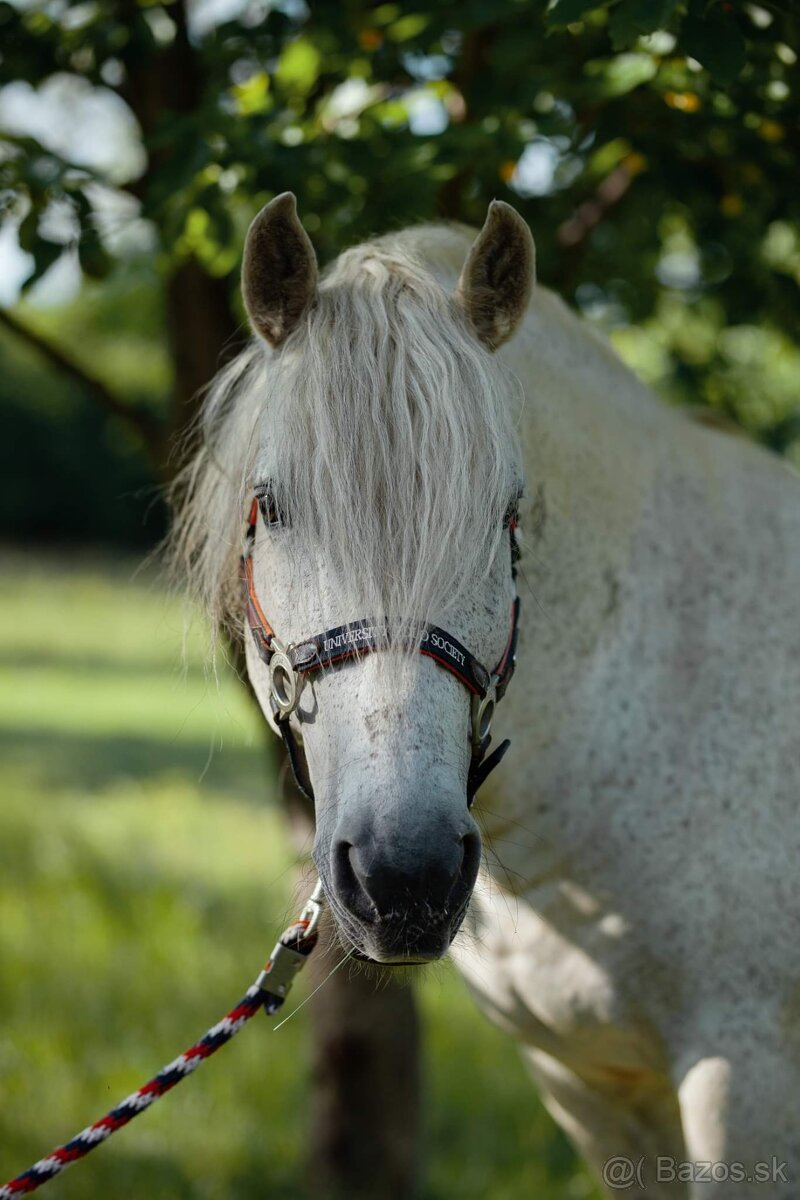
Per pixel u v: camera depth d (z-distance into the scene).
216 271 3.30
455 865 1.73
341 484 1.79
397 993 3.91
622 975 2.25
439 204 3.31
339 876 1.77
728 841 2.23
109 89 3.43
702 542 2.41
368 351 1.87
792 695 2.32
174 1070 2.07
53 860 7.27
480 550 1.83
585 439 2.36
